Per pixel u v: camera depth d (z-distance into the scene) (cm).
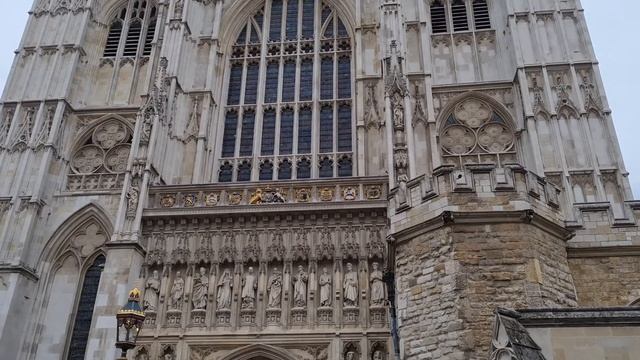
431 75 3341
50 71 3569
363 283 2541
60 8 3909
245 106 3600
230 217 2752
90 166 3409
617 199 2825
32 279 2970
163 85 3262
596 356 1317
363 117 3241
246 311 2545
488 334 1531
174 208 2791
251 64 3778
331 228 2675
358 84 3356
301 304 2536
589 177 2898
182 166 3259
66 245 3125
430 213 1766
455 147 3278
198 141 3309
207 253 2700
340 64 3669
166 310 2602
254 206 2730
